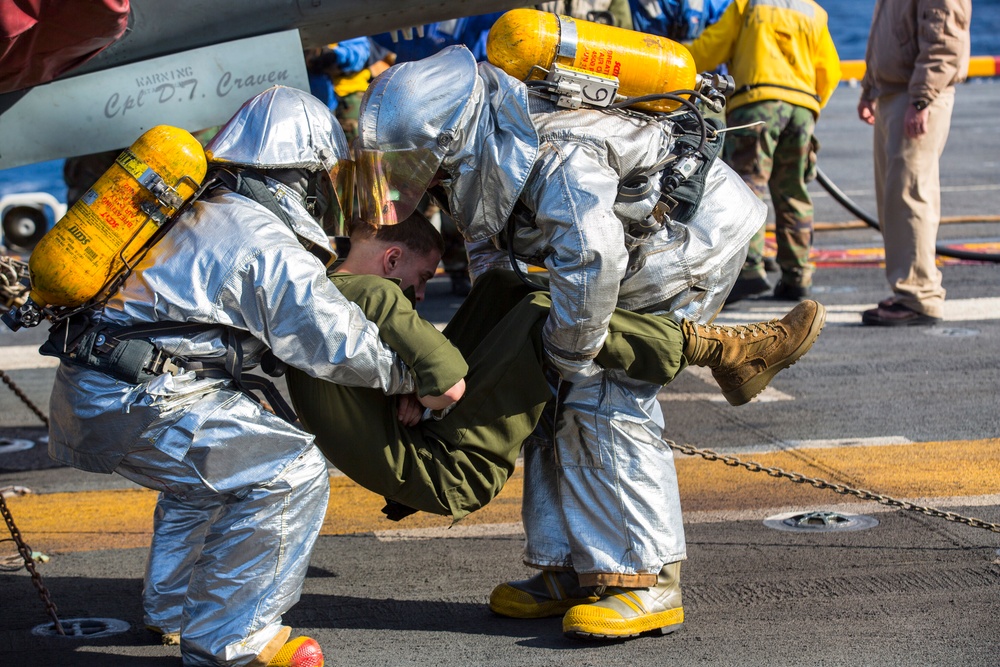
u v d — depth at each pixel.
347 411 6.69
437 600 8.16
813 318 7.60
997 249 21.89
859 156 33.66
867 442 11.55
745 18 16.95
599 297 6.47
